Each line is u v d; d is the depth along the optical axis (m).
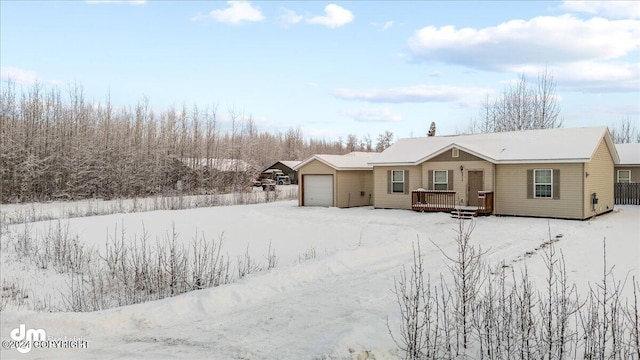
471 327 6.18
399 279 9.99
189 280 11.16
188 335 6.95
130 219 21.25
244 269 11.84
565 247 13.66
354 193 28.11
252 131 70.12
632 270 10.45
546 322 6.39
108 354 6.18
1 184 35.41
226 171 50.09
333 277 10.43
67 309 9.64
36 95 42.84
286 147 95.81
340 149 106.31
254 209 26.41
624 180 30.25
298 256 13.77
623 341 5.64
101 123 47.47
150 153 47.41
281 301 8.64
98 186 41.09
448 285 8.85
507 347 5.59
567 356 5.54
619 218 20.38
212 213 23.66
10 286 11.86
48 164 38.94
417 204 23.75
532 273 10.20
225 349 6.32
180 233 17.97
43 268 13.34
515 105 46.69
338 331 6.66
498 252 13.00
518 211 21.38
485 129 49.12
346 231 17.88
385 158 26.27
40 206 33.06
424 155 25.02
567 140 21.50
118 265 12.36
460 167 22.88
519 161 20.95
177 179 47.75
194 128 52.81
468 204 22.67
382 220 20.69
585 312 7.09
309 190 28.53
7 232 17.48
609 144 22.88
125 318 7.54
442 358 5.63
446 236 16.08
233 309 8.25
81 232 17.81
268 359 5.88
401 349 5.78
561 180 20.19
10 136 38.34
